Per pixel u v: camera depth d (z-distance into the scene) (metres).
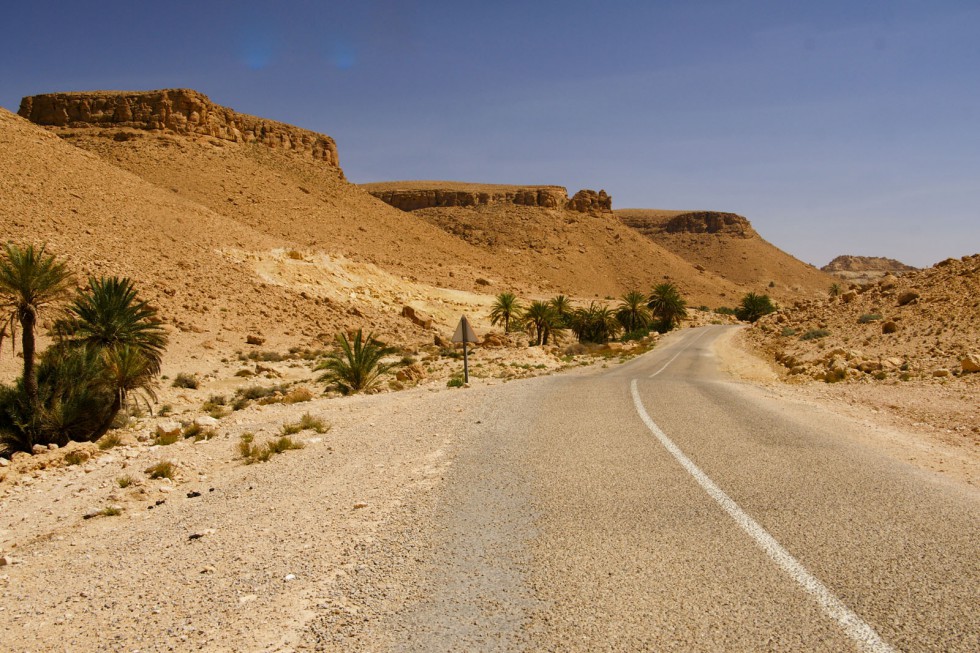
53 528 5.93
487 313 81.00
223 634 3.18
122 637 3.30
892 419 9.59
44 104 128.38
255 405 17.34
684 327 93.62
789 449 6.86
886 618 2.99
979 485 5.55
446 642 2.90
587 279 165.38
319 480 6.55
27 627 3.59
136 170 106.50
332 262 71.38
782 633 2.87
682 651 2.75
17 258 14.81
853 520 4.39
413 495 5.50
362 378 20.75
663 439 7.51
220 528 5.17
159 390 24.86
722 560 3.74
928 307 24.92
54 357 15.89
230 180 113.81
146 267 47.72
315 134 165.25
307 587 3.66
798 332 34.53
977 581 3.35
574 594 3.35
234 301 49.84
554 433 8.15
